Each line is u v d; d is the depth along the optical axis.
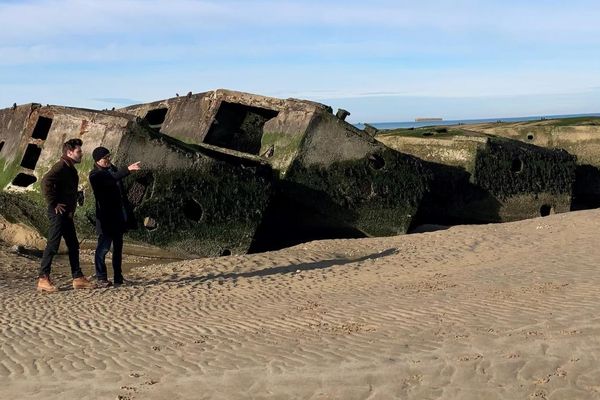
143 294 8.92
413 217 13.66
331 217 13.31
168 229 11.74
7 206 12.23
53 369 5.49
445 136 16.47
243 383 5.02
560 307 6.27
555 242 11.12
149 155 11.46
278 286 9.21
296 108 13.15
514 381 4.84
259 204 12.27
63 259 12.44
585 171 18.36
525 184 15.66
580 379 4.81
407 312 6.67
